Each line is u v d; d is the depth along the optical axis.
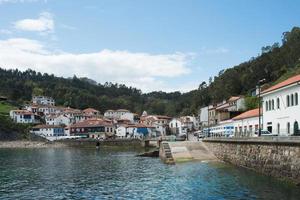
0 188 48.00
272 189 39.50
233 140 62.62
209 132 113.00
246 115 90.12
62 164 80.81
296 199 34.56
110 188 46.62
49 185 50.03
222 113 134.62
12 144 199.88
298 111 58.38
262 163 49.31
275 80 172.75
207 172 56.12
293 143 39.50
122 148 158.25
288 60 186.62
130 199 39.31
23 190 46.34
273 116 69.44
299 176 38.47
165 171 61.34
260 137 49.75
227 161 67.00
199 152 79.81
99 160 91.00
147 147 159.88
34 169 70.75
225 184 45.00
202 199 37.78
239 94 192.62
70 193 43.81
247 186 42.34
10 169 71.00
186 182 48.41
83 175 60.28
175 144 85.69
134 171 64.31
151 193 42.16
